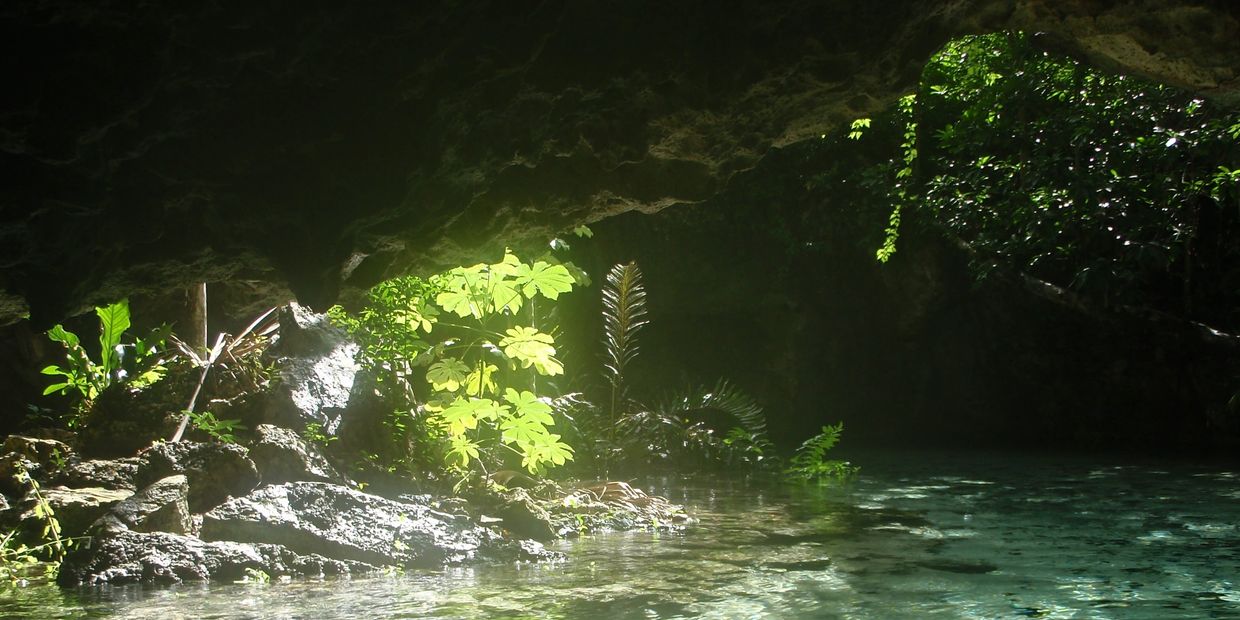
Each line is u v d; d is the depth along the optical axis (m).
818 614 4.32
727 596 4.68
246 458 6.29
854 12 4.30
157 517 5.59
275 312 10.02
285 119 3.79
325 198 4.05
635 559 5.71
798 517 7.54
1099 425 16.09
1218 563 5.53
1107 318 15.30
